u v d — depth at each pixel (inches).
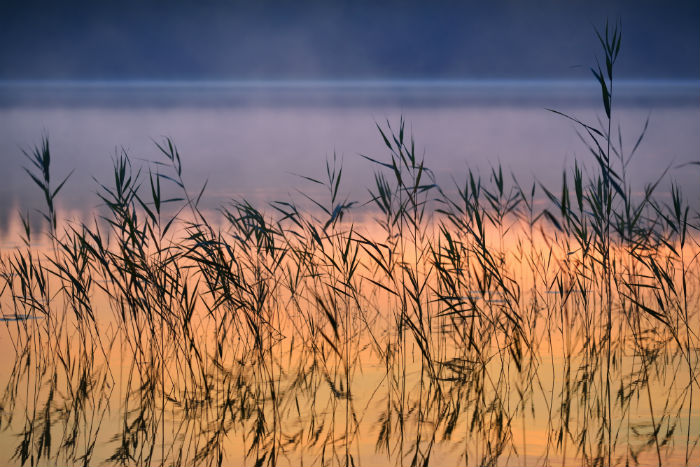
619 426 332.5
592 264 502.3
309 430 331.3
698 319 486.3
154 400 364.8
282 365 414.3
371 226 787.4
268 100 3969.0
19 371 402.0
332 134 2069.4
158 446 315.6
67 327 479.2
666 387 377.4
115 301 528.4
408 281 562.3
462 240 634.2
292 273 573.6
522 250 659.4
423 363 416.5
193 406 357.7
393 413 349.4
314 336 461.4
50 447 313.7
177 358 424.2
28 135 2074.3
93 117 2709.2
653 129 1945.1
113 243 692.7
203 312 506.0
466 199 543.8
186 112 3014.3
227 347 443.8
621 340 451.2
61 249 687.7
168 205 996.6
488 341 452.8
